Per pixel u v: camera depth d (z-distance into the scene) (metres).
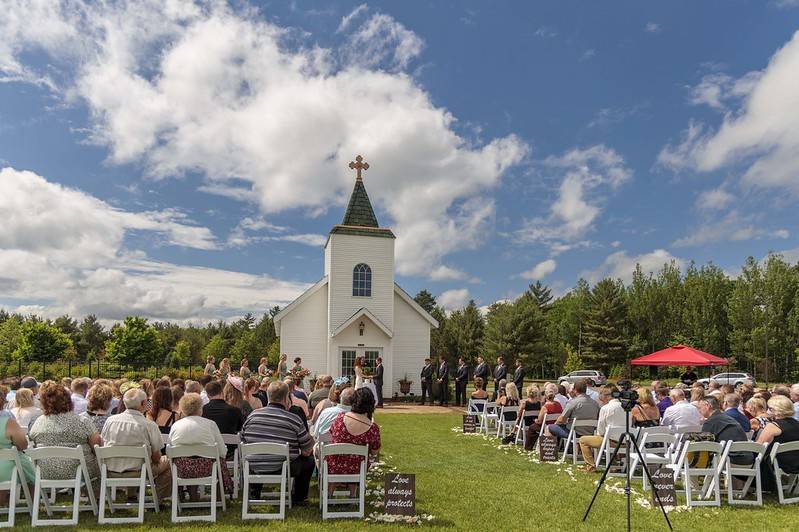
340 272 26.39
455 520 6.89
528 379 58.00
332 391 9.83
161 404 8.63
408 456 11.32
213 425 7.14
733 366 51.84
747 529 6.71
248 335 56.56
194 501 7.45
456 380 23.73
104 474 6.66
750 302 46.44
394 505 6.94
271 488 8.55
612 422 9.84
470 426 14.77
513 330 57.22
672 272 60.09
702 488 8.38
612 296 58.72
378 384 22.81
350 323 25.55
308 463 7.59
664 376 53.78
